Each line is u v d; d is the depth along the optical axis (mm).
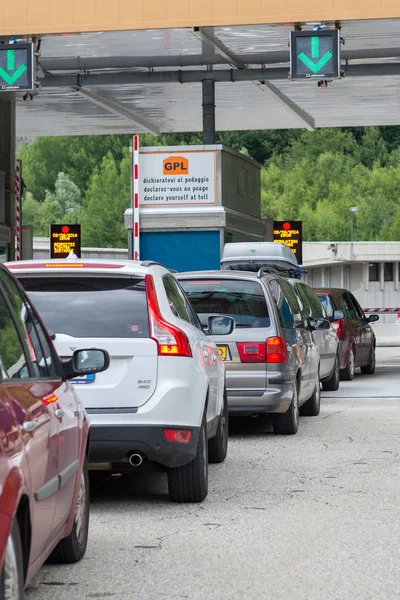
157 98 67000
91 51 52719
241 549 15445
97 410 17797
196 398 18219
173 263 50781
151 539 16203
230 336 27359
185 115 74688
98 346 17922
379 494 19828
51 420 11875
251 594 12961
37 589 13242
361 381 48438
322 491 20188
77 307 18234
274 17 43125
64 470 12609
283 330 27984
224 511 18391
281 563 14555
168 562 14680
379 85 64188
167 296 18828
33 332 12820
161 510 18578
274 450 25828
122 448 17766
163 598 12820
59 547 14336
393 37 49719
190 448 18109
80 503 14672
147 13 43938
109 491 20688
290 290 32344
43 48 51250
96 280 18516
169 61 55375
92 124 76750
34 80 42688
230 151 52125
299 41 40938
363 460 24047
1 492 9094
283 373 27359
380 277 170250
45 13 43812
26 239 61188
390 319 165250
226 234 51094
